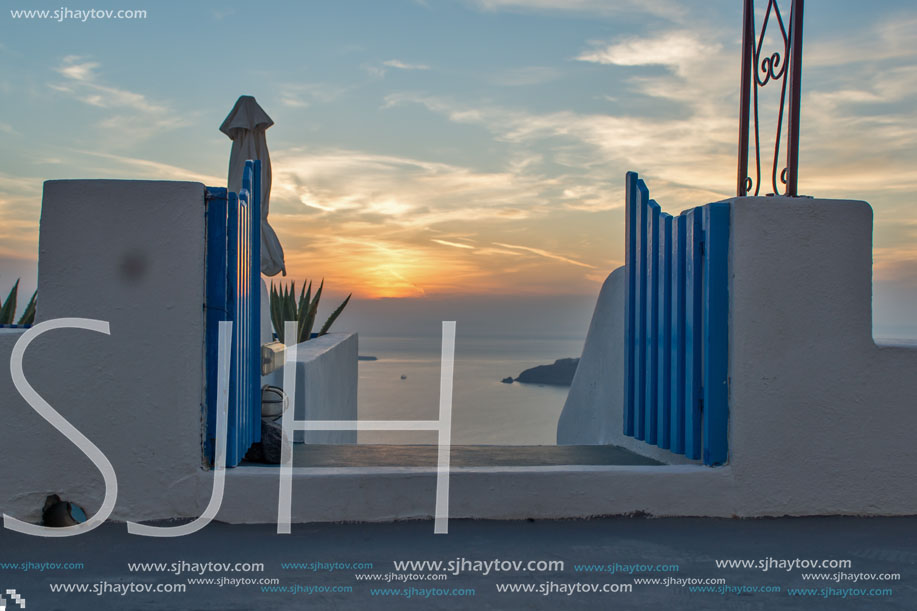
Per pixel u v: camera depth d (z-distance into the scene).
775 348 4.25
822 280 4.27
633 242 5.18
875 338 4.87
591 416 6.56
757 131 4.66
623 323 5.71
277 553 3.55
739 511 4.24
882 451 4.31
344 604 2.95
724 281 4.28
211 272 4.00
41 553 3.53
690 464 4.38
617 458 5.10
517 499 4.15
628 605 2.99
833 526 4.11
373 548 3.64
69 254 3.93
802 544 3.80
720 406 4.29
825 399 4.28
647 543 3.78
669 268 4.62
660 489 4.22
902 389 4.32
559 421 8.00
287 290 10.67
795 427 4.26
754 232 4.23
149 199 3.94
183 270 3.96
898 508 4.31
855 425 4.29
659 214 4.78
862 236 4.30
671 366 4.58
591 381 6.61
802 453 4.27
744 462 4.24
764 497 4.25
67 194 3.93
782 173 4.53
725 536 3.91
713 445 4.28
